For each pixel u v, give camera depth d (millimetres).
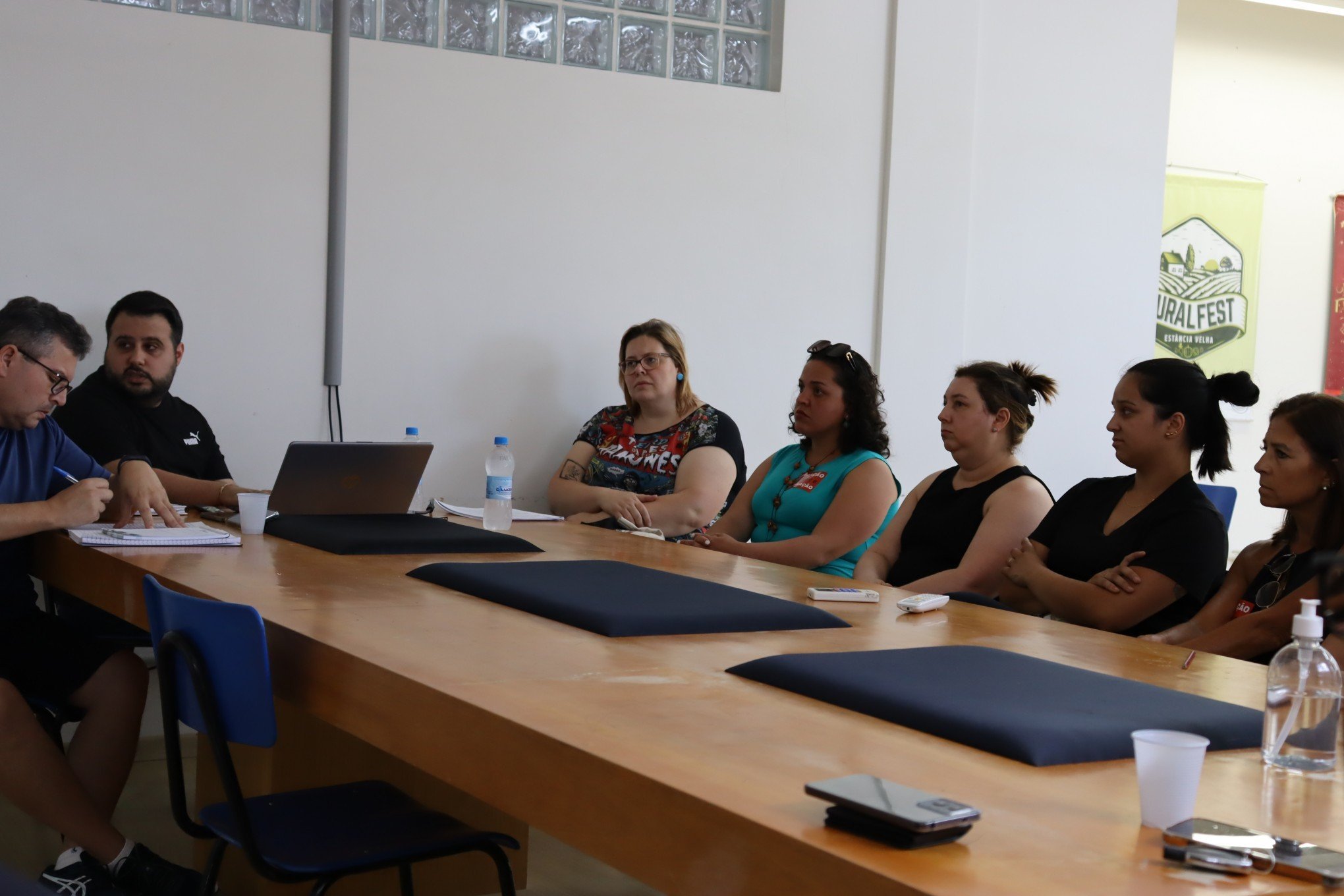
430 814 1757
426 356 4062
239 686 1509
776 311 4512
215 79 3762
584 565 2279
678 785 991
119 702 2340
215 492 2982
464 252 4090
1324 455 2291
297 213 3881
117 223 3676
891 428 4652
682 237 4371
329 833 1665
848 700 1298
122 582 2098
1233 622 2283
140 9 3668
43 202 3588
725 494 3896
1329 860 858
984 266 4777
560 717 1194
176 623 1601
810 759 1088
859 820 892
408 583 2027
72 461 2609
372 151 3957
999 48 4750
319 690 1517
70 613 3057
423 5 4047
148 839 2723
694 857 967
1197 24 6879
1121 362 5027
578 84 4203
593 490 3787
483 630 1637
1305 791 1085
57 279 3617
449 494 4125
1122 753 1161
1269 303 7133
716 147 4395
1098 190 4945
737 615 1749
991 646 1694
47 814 2082
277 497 2756
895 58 4578
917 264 4652
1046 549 2855
